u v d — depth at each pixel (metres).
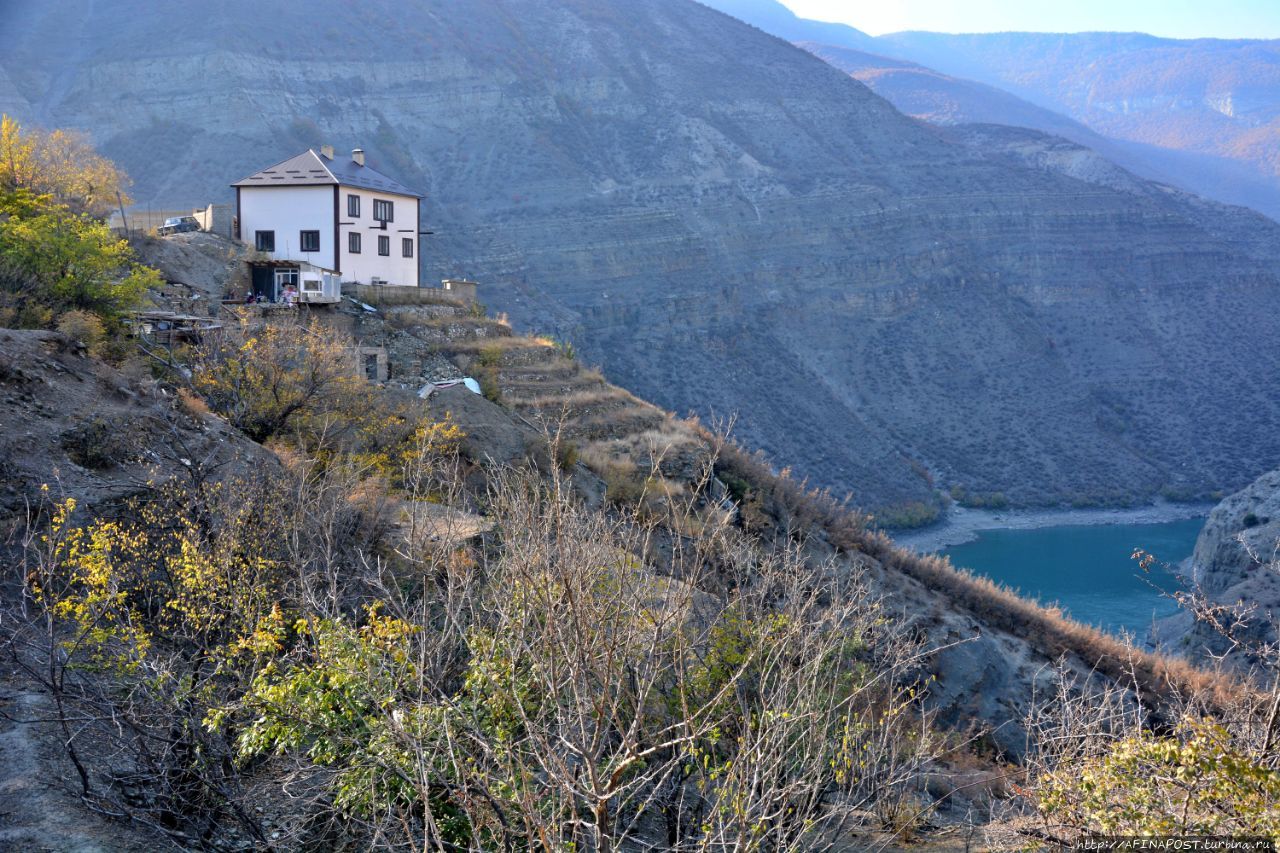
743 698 12.96
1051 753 14.15
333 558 15.64
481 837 10.62
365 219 50.75
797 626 13.76
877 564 39.22
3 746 11.41
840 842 13.84
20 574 14.11
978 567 104.81
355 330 43.03
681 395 149.38
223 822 11.24
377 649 11.81
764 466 43.72
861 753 15.04
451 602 13.55
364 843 10.92
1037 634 37.53
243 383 26.75
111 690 12.38
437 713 10.53
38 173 47.00
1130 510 141.00
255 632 11.70
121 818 10.75
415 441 27.80
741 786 10.08
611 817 11.33
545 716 11.70
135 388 21.14
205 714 11.17
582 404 44.28
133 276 30.84
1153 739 10.93
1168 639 59.94
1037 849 11.77
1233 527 73.19
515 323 151.12
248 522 15.39
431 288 51.31
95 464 18.05
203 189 179.38
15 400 18.33
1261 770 9.45
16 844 9.99
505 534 13.34
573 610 9.41
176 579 14.06
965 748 26.28
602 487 34.91
